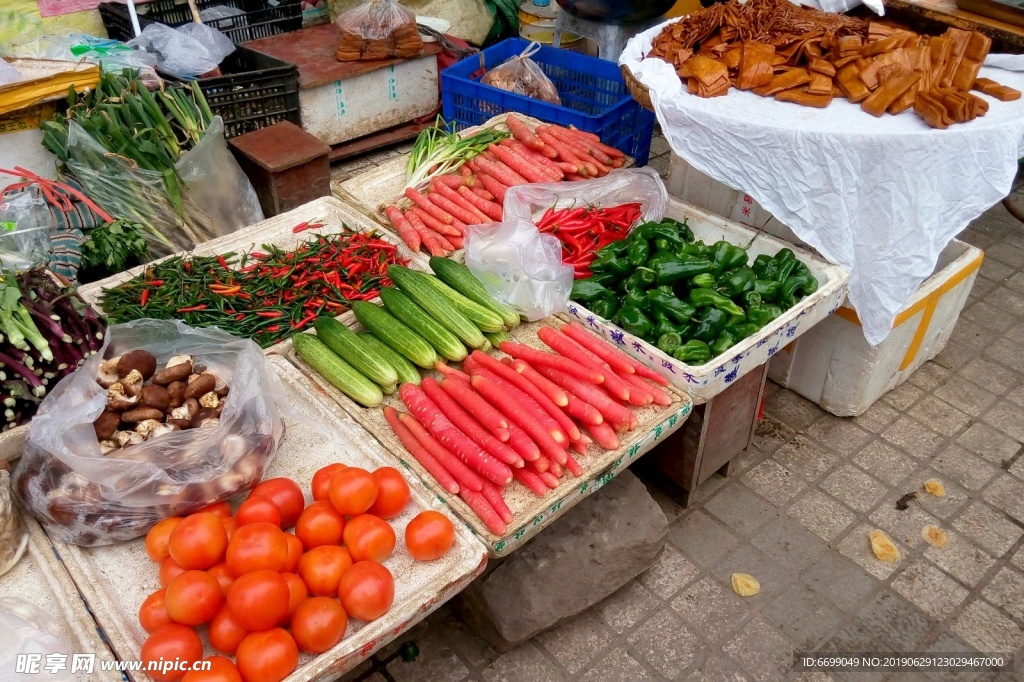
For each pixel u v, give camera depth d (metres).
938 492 3.39
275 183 4.11
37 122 4.07
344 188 3.94
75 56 4.30
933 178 3.02
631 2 5.28
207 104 4.29
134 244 3.48
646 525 2.87
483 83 4.84
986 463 3.54
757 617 2.90
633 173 3.68
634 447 2.49
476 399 2.46
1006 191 3.18
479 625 2.76
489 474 2.27
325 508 2.05
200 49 4.86
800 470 3.50
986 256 4.96
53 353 2.42
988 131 2.99
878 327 3.32
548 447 2.35
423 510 2.22
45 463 2.01
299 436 2.45
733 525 3.25
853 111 3.29
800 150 3.09
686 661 2.75
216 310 3.02
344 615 1.84
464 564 2.08
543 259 3.03
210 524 1.89
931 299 3.54
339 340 2.67
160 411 2.11
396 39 5.36
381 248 3.39
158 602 1.84
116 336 2.31
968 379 4.01
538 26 6.57
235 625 1.79
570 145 4.07
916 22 4.20
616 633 2.84
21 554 2.07
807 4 4.29
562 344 2.77
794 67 3.49
